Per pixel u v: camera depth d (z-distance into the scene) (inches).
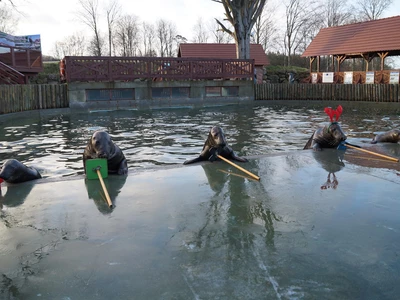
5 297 94.3
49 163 325.1
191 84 932.0
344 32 1238.9
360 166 222.5
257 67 1370.6
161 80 915.4
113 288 97.1
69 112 786.8
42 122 612.7
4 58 890.7
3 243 125.2
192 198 167.3
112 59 832.3
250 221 139.7
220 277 101.3
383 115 699.4
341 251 115.0
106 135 216.7
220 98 974.4
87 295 94.3
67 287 98.1
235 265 107.5
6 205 163.5
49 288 97.9
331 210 149.8
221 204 158.7
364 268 105.0
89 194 176.7
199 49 1430.9
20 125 573.6
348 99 989.2
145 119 652.1
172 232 130.9
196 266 107.3
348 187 180.1
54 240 126.5
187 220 141.6
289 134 473.7
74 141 433.4
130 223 139.7
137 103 872.3
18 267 108.9
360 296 92.2
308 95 1043.3
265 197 166.9
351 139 429.1
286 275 101.8
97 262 110.7
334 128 276.5
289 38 2106.3
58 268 107.7
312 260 109.7
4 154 363.3
